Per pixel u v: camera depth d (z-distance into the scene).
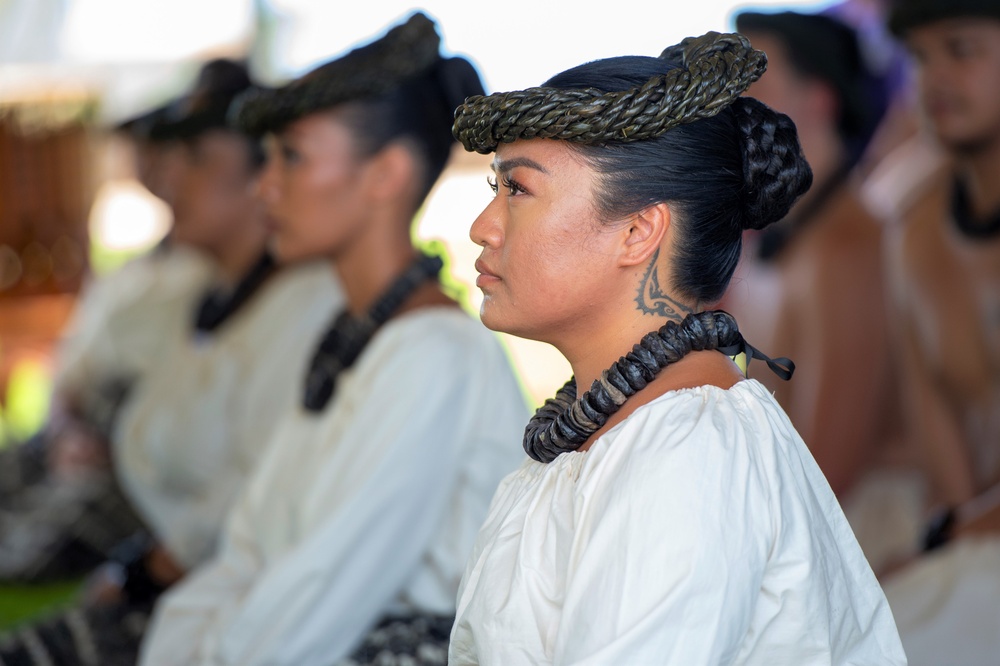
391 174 4.48
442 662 4.18
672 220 2.56
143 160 6.73
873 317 5.94
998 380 5.50
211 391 6.04
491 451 4.31
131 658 5.33
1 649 5.18
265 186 4.58
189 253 8.20
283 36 13.66
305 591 4.09
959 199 5.52
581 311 2.59
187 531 5.88
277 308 5.96
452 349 4.26
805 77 5.92
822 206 6.01
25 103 10.39
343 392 4.38
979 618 4.84
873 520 6.18
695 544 2.25
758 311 6.34
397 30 4.48
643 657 2.23
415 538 4.22
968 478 5.65
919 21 5.25
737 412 2.42
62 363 8.34
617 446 2.43
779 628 2.37
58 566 7.64
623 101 2.45
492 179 2.74
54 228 10.42
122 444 6.48
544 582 2.47
